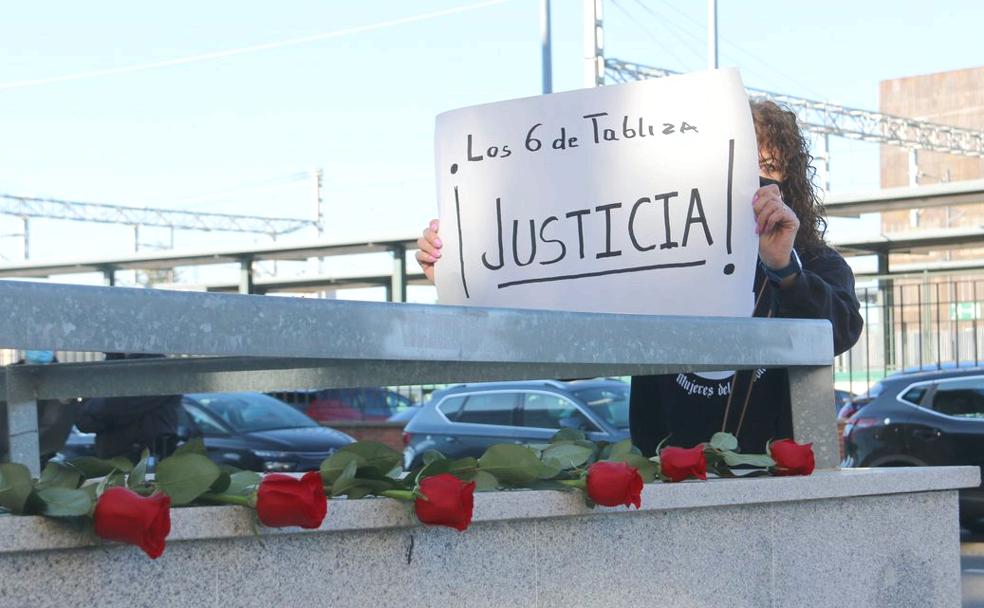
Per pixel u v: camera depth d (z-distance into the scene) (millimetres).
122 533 1272
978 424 11766
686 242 2342
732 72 2330
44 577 1277
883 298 18719
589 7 19000
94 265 30984
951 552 2371
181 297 1380
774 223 2297
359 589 1544
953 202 21078
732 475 2109
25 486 1280
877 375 18625
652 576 1869
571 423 12570
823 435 2256
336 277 30500
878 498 2223
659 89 2379
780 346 2121
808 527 2100
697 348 1957
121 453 7438
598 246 2410
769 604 2021
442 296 2582
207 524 1394
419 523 1586
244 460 12625
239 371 2426
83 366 2541
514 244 2484
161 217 69562
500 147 2510
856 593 2166
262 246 27703
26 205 64312
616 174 2402
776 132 2826
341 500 1548
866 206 21828
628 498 1720
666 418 2865
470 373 2209
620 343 1843
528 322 1734
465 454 12953
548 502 1723
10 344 1253
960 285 19078
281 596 1472
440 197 2588
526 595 1717
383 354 1561
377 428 20797
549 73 20219
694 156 2344
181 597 1385
